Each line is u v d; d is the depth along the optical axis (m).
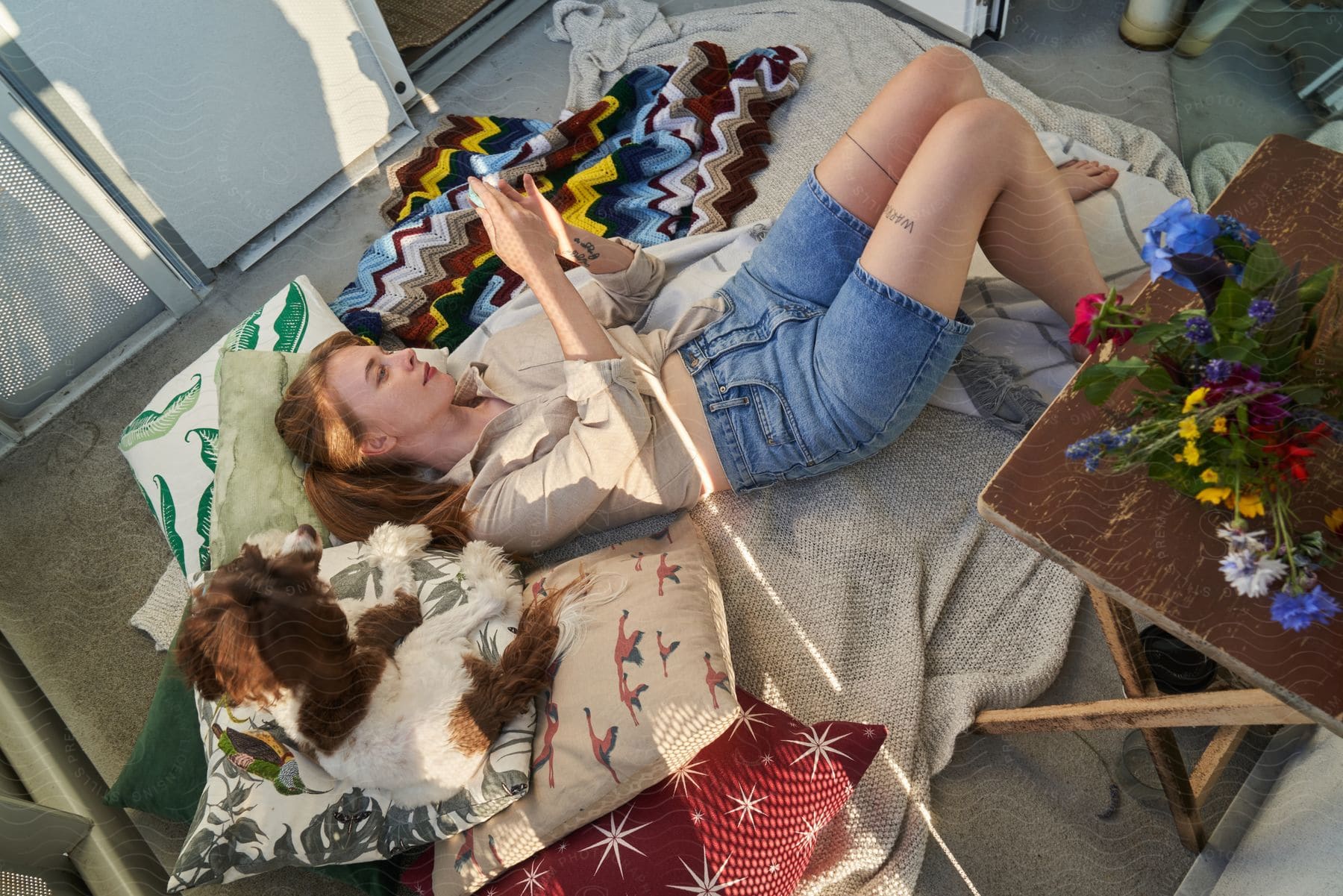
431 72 2.54
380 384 1.42
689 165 2.02
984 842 1.32
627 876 1.09
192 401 1.76
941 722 1.36
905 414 1.37
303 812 1.18
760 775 1.14
